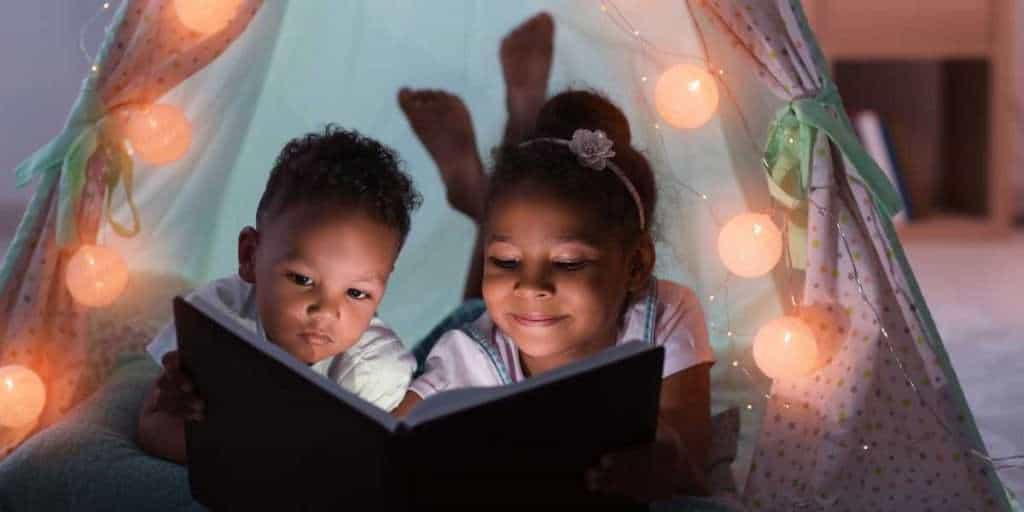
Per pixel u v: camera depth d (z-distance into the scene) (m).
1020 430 1.99
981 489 1.57
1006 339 2.51
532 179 1.49
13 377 1.58
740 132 1.74
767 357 1.56
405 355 1.65
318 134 1.63
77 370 1.68
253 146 1.94
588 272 1.48
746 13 1.52
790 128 1.57
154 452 1.56
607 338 1.54
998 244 3.45
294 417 1.25
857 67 3.67
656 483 1.29
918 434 1.58
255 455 1.32
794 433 1.58
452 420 1.14
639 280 1.58
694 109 1.61
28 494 1.50
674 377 1.53
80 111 1.58
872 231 1.57
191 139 1.69
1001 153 3.47
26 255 1.64
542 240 1.47
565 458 1.21
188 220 1.87
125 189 1.71
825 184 1.57
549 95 2.02
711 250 1.85
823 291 1.58
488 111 2.09
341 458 1.20
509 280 1.49
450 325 1.88
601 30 1.94
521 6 2.01
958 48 3.36
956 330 2.58
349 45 1.97
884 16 3.32
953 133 3.65
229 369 1.32
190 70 1.60
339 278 1.50
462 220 2.09
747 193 1.78
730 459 1.62
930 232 3.48
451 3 2.00
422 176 2.08
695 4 1.57
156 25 1.56
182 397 1.39
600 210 1.49
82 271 1.60
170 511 1.46
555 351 1.51
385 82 2.04
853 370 1.58
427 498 1.15
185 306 1.35
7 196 3.37
